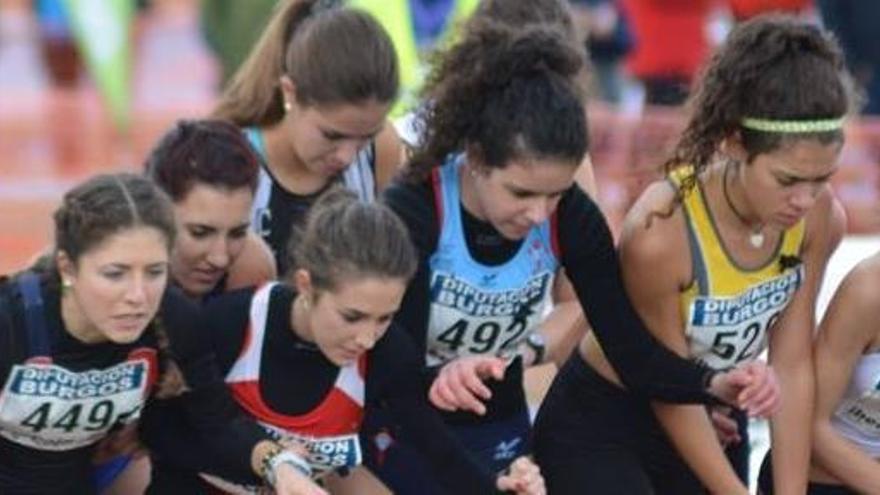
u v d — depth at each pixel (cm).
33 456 1275
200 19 2917
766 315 1360
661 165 1367
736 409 1388
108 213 1205
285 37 1409
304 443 1311
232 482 1307
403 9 2330
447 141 1306
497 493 1302
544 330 1450
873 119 2638
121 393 1262
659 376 1340
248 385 1302
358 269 1235
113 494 1384
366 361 1302
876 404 1398
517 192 1274
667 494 1414
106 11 3069
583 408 1399
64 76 3372
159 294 1223
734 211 1323
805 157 1272
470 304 1337
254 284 1361
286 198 1413
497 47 1294
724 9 2694
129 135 2875
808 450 1390
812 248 1362
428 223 1316
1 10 3822
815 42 1289
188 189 1300
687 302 1347
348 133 1352
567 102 1268
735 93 1291
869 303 1357
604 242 1341
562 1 1463
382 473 1390
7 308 1237
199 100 3475
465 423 1392
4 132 2797
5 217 2706
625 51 2858
